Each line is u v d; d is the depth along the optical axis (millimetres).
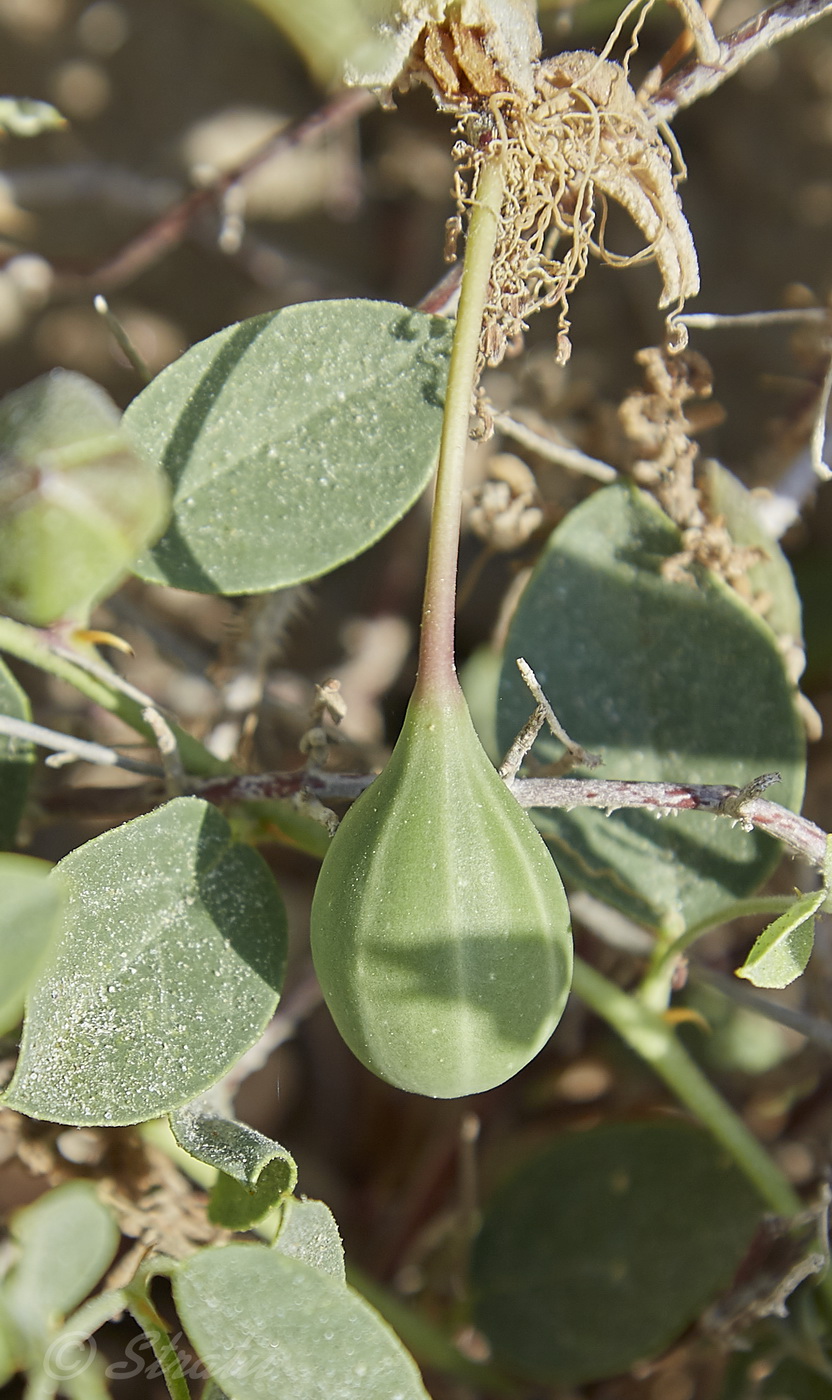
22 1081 255
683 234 277
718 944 384
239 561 275
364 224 487
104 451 225
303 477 276
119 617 360
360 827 243
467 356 241
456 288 281
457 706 242
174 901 264
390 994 242
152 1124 295
